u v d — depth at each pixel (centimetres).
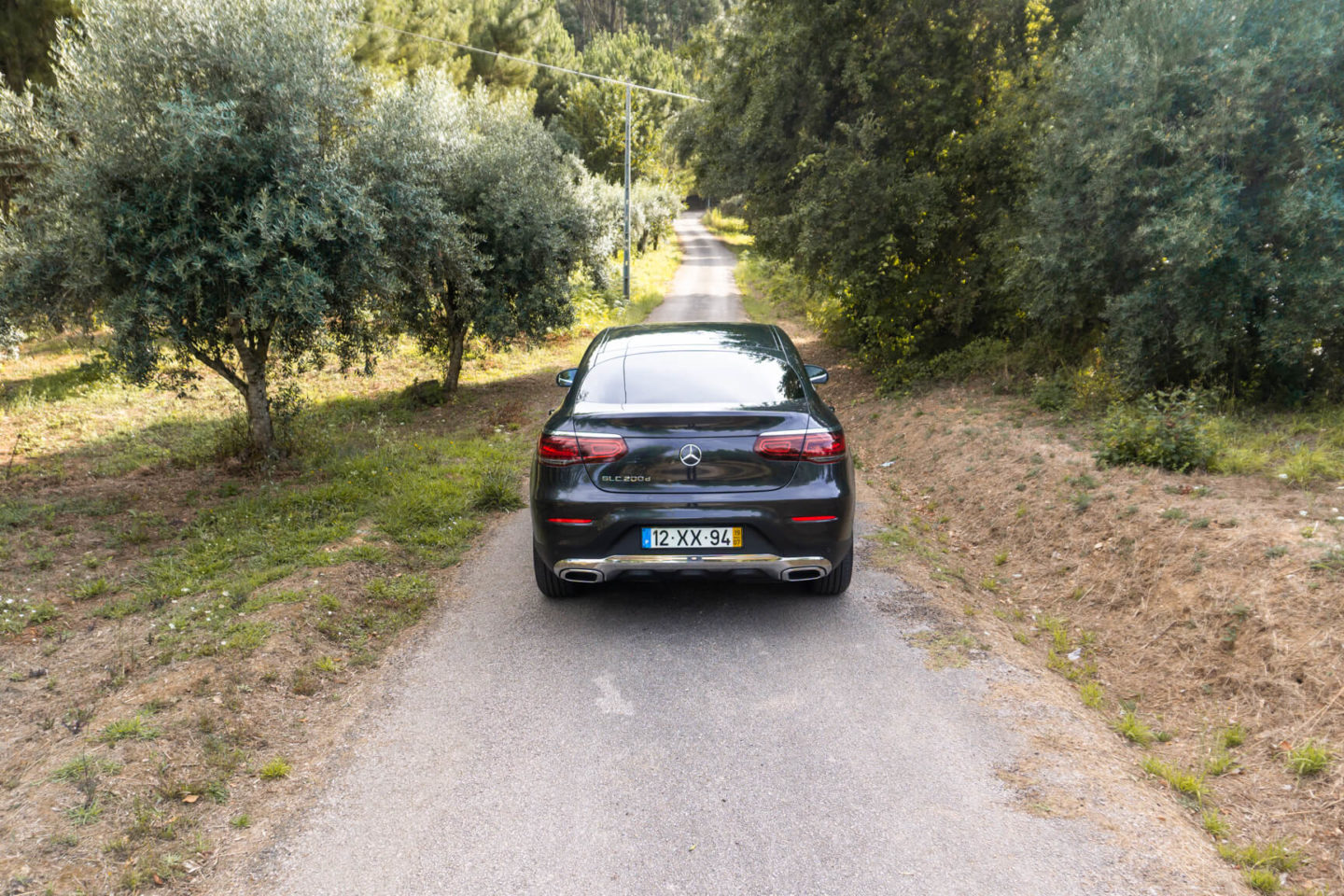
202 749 324
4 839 265
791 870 254
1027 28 1173
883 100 1162
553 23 6147
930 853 260
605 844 269
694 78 1359
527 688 378
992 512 611
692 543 403
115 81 663
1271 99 661
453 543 589
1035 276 857
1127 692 375
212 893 250
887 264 1212
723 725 342
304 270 678
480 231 1241
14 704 361
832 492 404
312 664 399
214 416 1116
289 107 700
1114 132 729
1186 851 259
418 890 249
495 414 1136
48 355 1544
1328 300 630
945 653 403
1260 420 691
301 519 632
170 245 660
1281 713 328
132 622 451
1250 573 401
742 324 539
